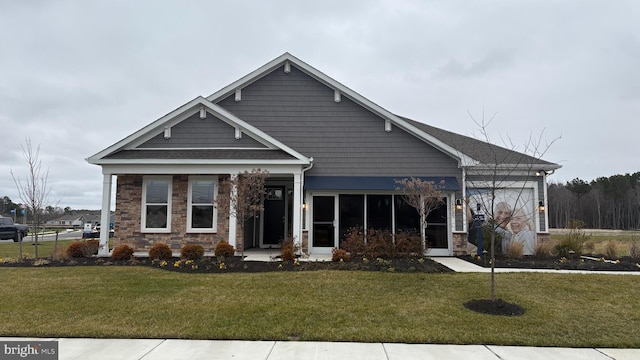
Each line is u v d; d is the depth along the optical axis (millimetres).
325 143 15688
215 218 14398
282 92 16078
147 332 5781
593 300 7793
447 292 8312
